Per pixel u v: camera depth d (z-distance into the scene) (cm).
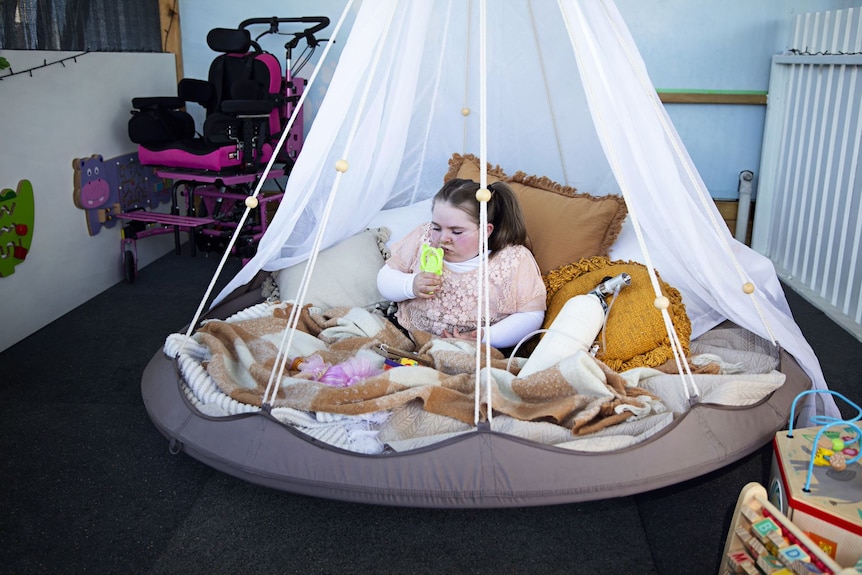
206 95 355
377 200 279
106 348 270
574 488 159
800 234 344
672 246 217
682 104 383
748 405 179
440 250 217
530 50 282
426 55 292
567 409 176
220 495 185
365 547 167
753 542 129
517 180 270
